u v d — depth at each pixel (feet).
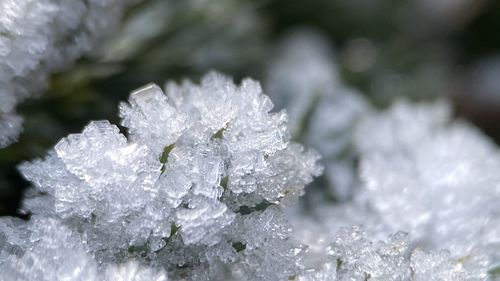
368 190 0.68
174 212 0.57
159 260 0.58
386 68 1.13
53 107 0.68
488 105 1.18
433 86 1.11
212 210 0.56
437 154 0.73
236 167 0.57
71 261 0.56
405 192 0.67
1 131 0.60
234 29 0.81
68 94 0.68
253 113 0.59
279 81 0.82
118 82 0.71
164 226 0.57
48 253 0.56
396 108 0.79
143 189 0.57
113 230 0.57
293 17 1.21
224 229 0.57
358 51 1.20
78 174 0.57
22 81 0.62
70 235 0.57
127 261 0.57
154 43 0.75
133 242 0.57
